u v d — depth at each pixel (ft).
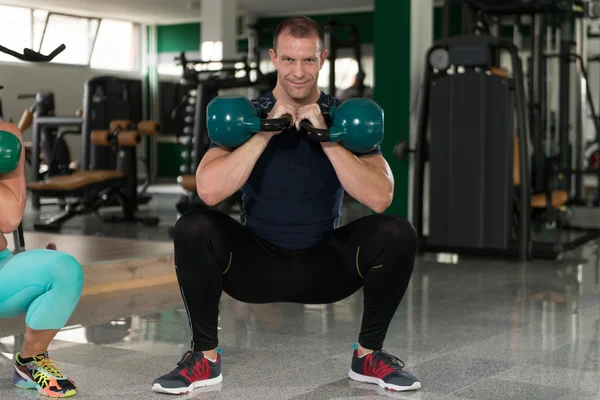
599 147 20.93
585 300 11.20
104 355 7.86
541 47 18.65
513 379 7.08
